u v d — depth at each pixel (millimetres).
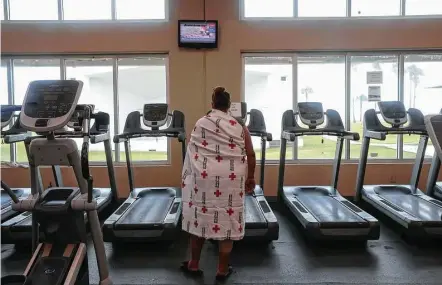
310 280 3037
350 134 4539
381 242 3930
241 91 5766
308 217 3912
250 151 2990
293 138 4406
